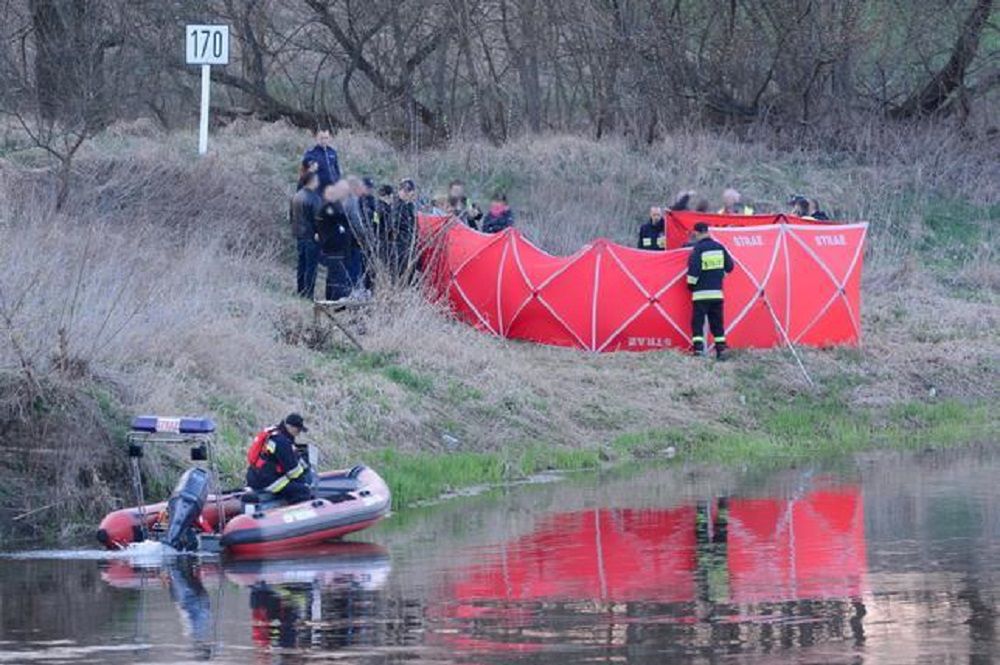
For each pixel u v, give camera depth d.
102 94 109.50
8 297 65.69
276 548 57.06
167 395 67.44
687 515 63.81
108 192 96.88
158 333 71.56
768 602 47.44
